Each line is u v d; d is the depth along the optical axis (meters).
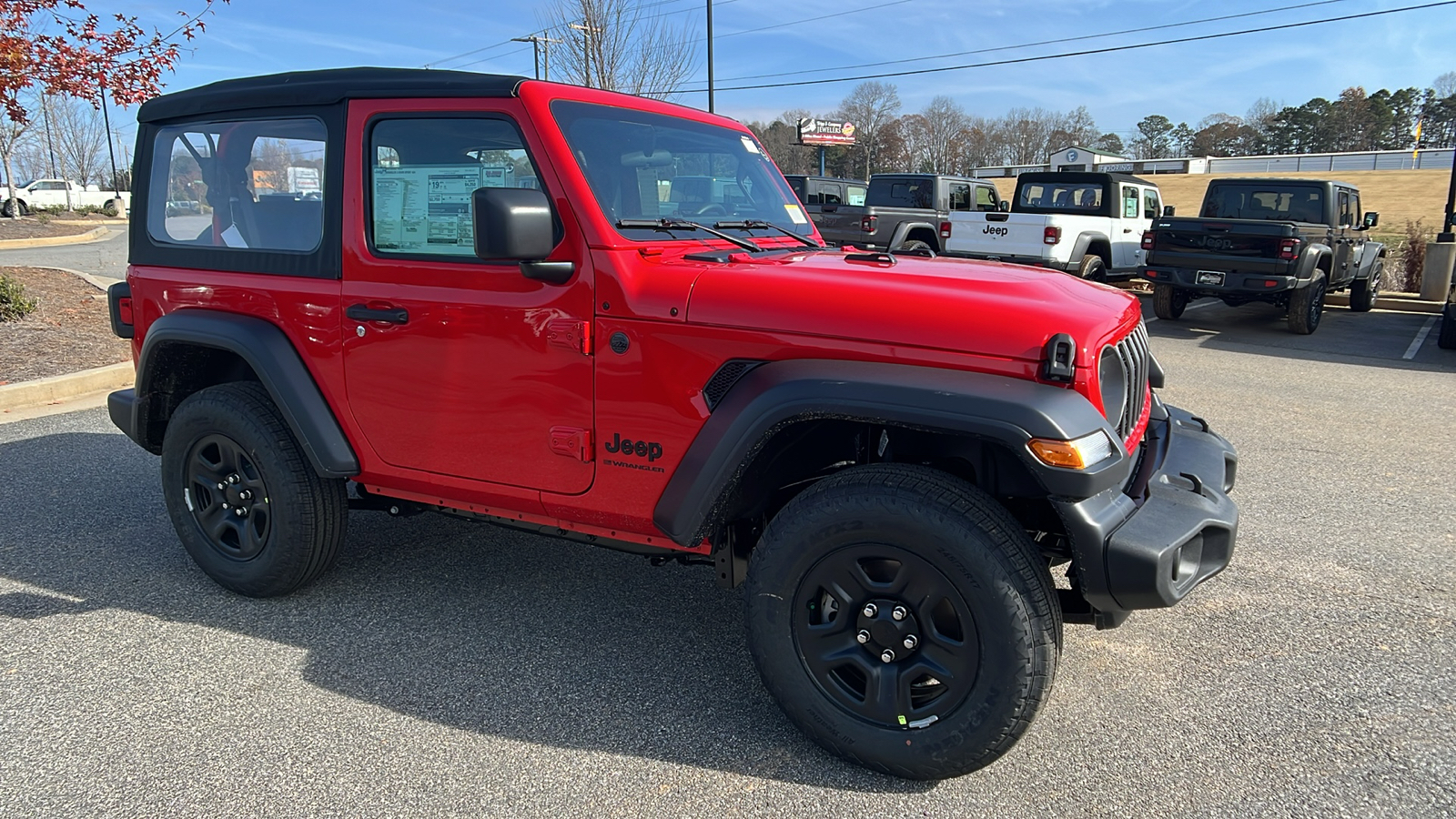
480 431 3.04
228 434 3.52
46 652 3.25
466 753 2.68
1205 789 2.53
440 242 3.03
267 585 3.60
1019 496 2.67
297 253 3.31
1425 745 2.74
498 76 2.92
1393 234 30.89
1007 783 2.56
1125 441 2.75
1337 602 3.73
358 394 3.26
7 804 2.42
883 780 2.58
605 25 20.77
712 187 3.42
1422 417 6.98
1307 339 11.11
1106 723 2.86
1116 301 2.93
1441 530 4.55
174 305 3.66
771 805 2.46
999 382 2.33
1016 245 12.71
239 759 2.63
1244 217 12.69
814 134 60.59
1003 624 2.35
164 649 3.28
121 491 4.99
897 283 2.61
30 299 9.67
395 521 4.68
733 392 2.61
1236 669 3.20
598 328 2.77
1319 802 2.48
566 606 3.68
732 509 2.79
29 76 8.38
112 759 2.62
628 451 2.79
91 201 49.59
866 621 2.53
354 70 3.15
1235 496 5.05
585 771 2.60
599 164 2.90
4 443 5.88
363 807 2.43
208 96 3.44
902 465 2.54
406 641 3.37
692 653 3.30
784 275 2.68
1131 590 2.34
